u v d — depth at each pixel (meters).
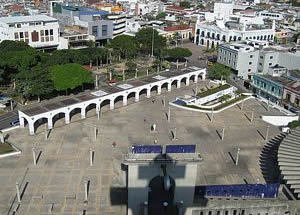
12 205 72.31
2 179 80.75
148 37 197.38
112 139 101.62
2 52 152.75
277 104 138.62
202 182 81.06
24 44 168.38
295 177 71.25
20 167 85.75
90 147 96.38
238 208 67.88
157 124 112.94
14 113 119.62
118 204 73.62
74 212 70.88
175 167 64.25
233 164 89.81
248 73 172.75
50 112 104.94
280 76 150.12
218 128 111.50
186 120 116.94
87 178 81.94
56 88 129.00
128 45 189.00
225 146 99.62
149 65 185.00
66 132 105.19
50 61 148.12
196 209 67.69
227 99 135.75
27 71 130.38
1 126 109.56
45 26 194.50
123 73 162.00
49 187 78.31
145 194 65.88
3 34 190.00
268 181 82.19
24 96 128.62
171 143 100.38
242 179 82.94
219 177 83.50
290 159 76.56
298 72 147.88
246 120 118.75
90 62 176.25
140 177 64.44
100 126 110.06
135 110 124.19
